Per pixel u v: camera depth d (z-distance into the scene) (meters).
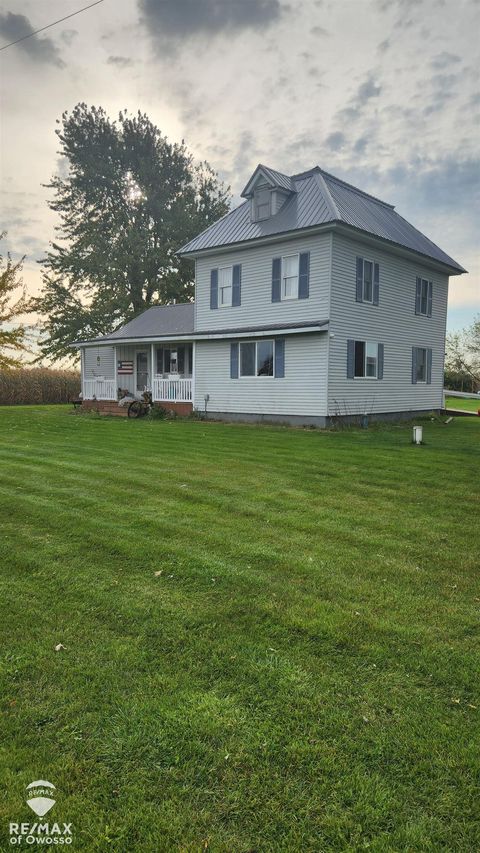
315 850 1.78
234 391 18.06
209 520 5.51
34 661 2.90
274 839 1.82
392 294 18.48
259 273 17.61
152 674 2.80
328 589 3.89
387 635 3.23
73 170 32.69
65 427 14.98
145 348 23.08
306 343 16.17
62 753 2.22
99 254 31.61
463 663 2.93
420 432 11.90
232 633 3.24
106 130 32.53
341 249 16.09
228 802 1.97
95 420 17.69
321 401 15.87
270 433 13.87
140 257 32.06
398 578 4.11
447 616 3.50
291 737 2.32
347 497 6.59
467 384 38.38
